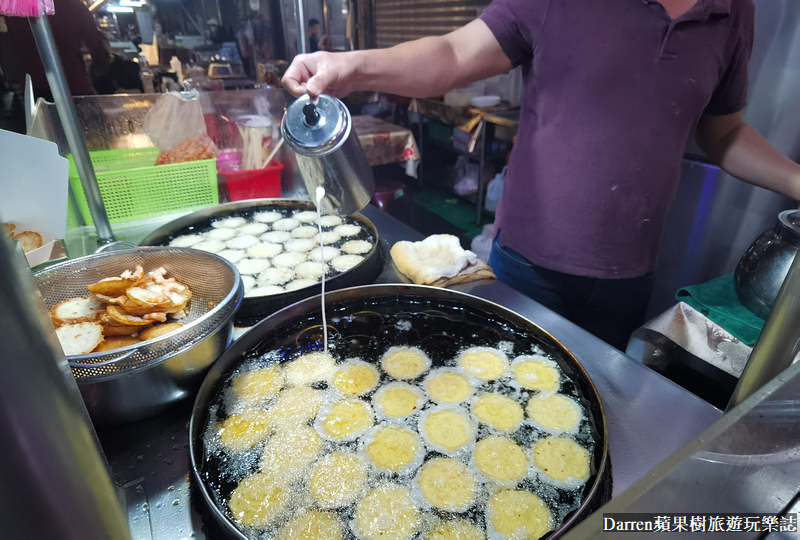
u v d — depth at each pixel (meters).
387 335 1.47
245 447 1.10
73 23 2.45
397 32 5.88
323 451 1.11
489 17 1.74
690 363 1.71
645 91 1.58
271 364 1.35
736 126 1.90
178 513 0.92
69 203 1.97
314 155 1.24
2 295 0.30
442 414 1.21
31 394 0.33
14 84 2.25
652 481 0.48
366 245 2.09
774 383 0.59
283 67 3.44
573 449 1.09
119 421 1.08
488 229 4.04
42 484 0.36
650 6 1.51
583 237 1.79
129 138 2.13
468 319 1.53
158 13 2.76
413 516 0.96
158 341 1.01
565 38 1.61
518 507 0.98
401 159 4.19
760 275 1.44
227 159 2.51
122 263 1.40
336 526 0.94
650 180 1.70
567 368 1.32
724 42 1.61
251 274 1.86
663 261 3.05
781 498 0.70
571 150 1.70
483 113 4.61
